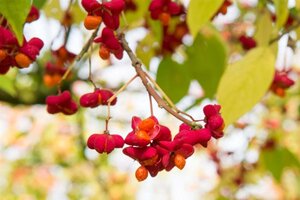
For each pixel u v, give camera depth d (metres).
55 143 1.01
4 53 0.34
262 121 0.69
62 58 0.45
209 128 0.32
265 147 0.60
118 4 0.33
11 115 1.01
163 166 0.31
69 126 0.99
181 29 0.48
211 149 0.75
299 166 0.60
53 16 0.48
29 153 1.05
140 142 0.31
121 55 0.34
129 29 0.49
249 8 0.60
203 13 0.38
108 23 0.33
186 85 0.51
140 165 0.31
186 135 0.31
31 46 0.35
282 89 0.47
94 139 0.33
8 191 1.09
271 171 0.61
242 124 0.62
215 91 0.51
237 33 0.58
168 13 0.41
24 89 0.67
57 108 0.39
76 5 0.47
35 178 1.09
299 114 0.81
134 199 1.12
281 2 0.39
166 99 0.32
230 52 0.57
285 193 1.08
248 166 0.74
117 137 0.33
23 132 1.00
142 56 0.50
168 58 0.51
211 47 0.51
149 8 0.41
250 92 0.40
